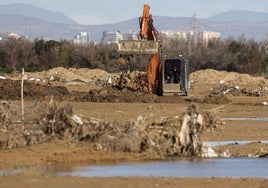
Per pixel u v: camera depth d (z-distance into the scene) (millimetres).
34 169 59062
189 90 182375
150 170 60656
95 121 73062
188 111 72000
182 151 71125
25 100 135750
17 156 64812
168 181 53750
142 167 62438
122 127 72250
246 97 178125
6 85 152375
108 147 69875
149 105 135750
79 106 129250
